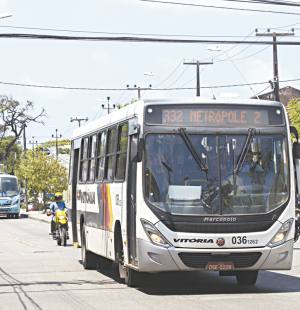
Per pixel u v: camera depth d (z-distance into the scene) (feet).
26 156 449.48
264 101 93.40
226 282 106.63
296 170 94.07
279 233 89.81
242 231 88.99
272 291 95.30
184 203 89.20
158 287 101.04
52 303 87.40
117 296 91.86
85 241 128.47
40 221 353.51
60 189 421.59
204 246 88.33
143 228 89.25
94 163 120.47
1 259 151.94
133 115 94.68
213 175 90.07
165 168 90.12
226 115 92.02
